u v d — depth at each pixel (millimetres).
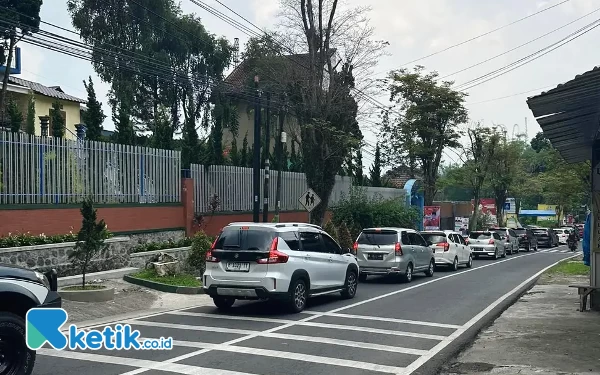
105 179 17625
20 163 15031
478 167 42875
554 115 10336
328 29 26688
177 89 37188
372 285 18766
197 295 15078
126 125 20891
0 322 6566
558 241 53344
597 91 8758
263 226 12445
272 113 33375
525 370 8070
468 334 10672
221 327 10867
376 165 40531
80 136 22750
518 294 16750
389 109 34438
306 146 26922
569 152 14492
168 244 18766
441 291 17203
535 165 65375
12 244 14086
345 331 10688
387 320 11984
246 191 24984
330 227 24812
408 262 19641
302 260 12859
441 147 36938
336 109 26672
